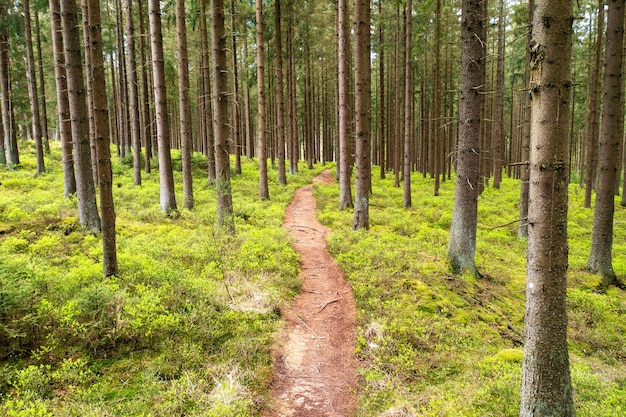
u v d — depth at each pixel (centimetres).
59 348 564
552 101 389
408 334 692
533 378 421
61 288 681
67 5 1062
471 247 1016
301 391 549
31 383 476
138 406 461
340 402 532
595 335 781
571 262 1231
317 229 1511
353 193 2342
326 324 759
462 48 973
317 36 2945
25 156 2675
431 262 1078
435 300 834
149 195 1792
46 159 2603
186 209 1595
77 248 980
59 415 433
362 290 877
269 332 684
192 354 577
